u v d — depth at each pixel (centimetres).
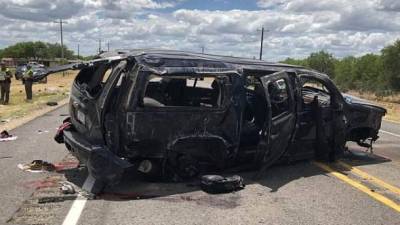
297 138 868
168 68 707
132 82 689
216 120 744
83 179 758
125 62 704
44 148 1034
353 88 6028
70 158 922
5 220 572
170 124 713
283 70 826
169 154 722
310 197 709
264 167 793
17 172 803
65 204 638
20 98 2623
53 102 2247
